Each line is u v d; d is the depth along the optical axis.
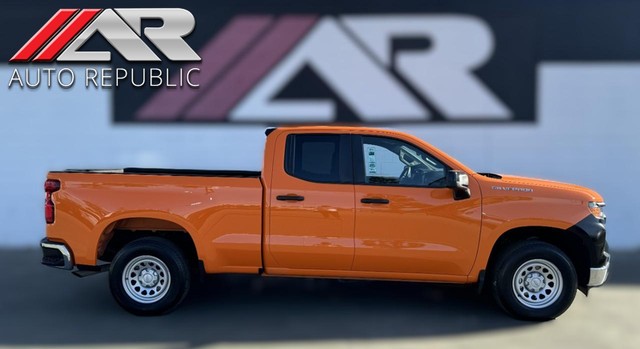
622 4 8.61
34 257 8.33
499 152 8.89
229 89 9.12
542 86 8.78
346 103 9.01
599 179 8.82
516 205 5.15
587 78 8.73
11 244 9.19
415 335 4.87
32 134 9.26
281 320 5.27
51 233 5.34
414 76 8.90
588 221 5.14
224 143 9.18
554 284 5.20
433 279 5.25
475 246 5.16
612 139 8.77
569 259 5.18
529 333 4.93
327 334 4.89
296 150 5.36
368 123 9.00
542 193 5.20
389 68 8.92
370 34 8.92
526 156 8.88
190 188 5.26
